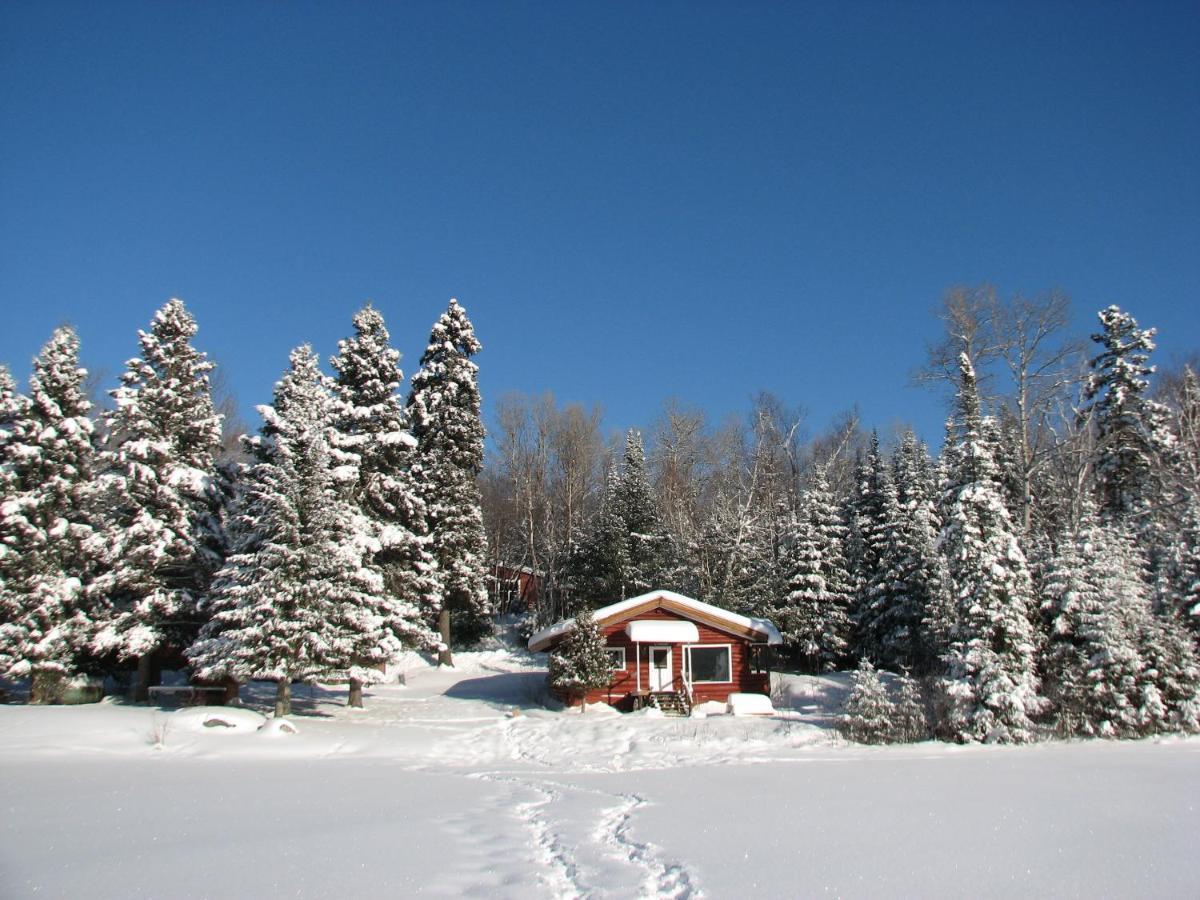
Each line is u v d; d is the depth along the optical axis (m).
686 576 51.62
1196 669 25.69
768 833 10.79
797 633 45.41
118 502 31.20
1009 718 24.27
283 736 24.77
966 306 37.97
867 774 17.12
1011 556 25.77
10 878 8.51
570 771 19.62
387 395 37.81
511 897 7.99
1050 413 39.72
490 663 48.19
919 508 44.75
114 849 9.88
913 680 27.33
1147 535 35.47
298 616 27.81
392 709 34.62
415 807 13.27
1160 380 49.38
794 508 56.66
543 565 58.56
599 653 34.19
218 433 33.91
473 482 48.78
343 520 30.92
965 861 9.21
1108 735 24.75
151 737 23.70
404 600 37.12
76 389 32.97
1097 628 25.69
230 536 31.50
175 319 33.38
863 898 7.84
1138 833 10.66
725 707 34.19
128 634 29.97
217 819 11.98
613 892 8.15
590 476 63.38
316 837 10.61
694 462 64.19
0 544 30.17
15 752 21.19
